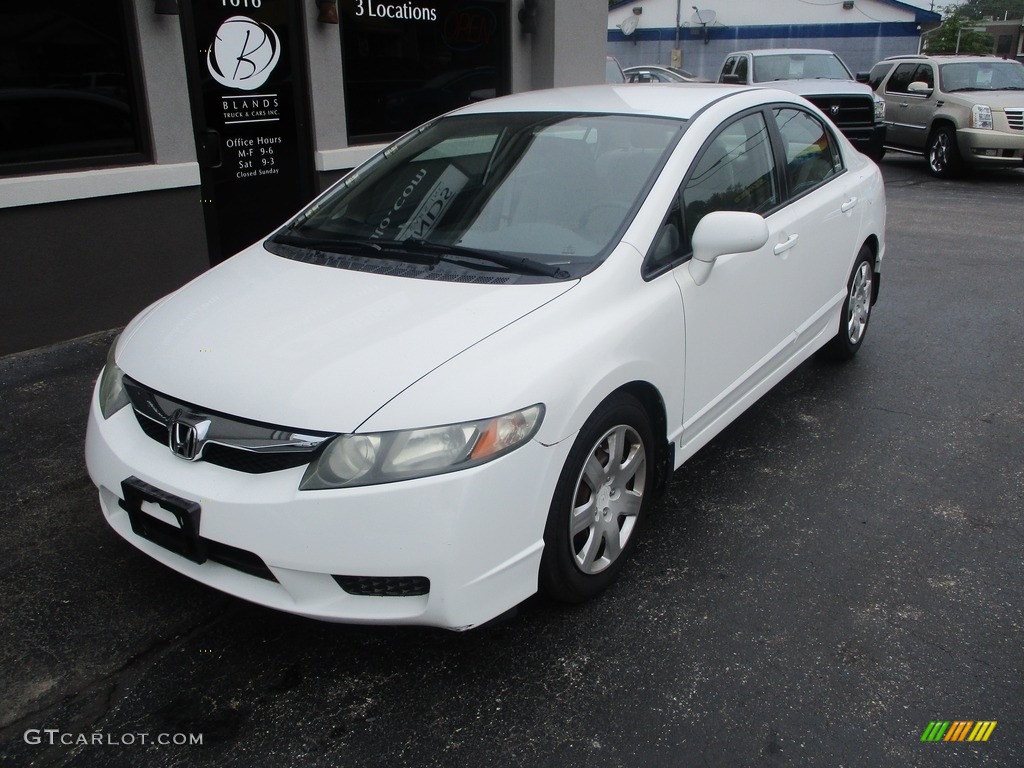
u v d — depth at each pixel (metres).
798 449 4.18
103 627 2.91
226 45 5.98
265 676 2.70
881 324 6.05
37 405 4.53
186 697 2.62
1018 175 13.77
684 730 2.48
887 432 4.37
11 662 2.74
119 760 2.39
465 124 3.90
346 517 2.36
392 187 3.68
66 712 2.56
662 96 3.84
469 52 7.92
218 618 2.97
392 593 2.46
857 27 34.38
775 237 3.83
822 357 5.33
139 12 5.37
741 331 3.64
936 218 9.93
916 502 3.71
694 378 3.33
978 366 5.26
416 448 2.38
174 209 5.78
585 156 3.44
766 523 3.54
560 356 2.63
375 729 2.49
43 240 5.19
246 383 2.55
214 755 2.40
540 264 3.00
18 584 3.12
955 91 13.38
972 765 2.36
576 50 8.64
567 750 2.41
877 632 2.89
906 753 2.40
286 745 2.44
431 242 3.26
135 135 5.60
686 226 3.29
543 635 2.87
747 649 2.80
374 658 2.78
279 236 3.64
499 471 2.44
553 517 2.68
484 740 2.45
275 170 6.50
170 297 3.32
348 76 6.91
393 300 2.87
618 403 2.87
